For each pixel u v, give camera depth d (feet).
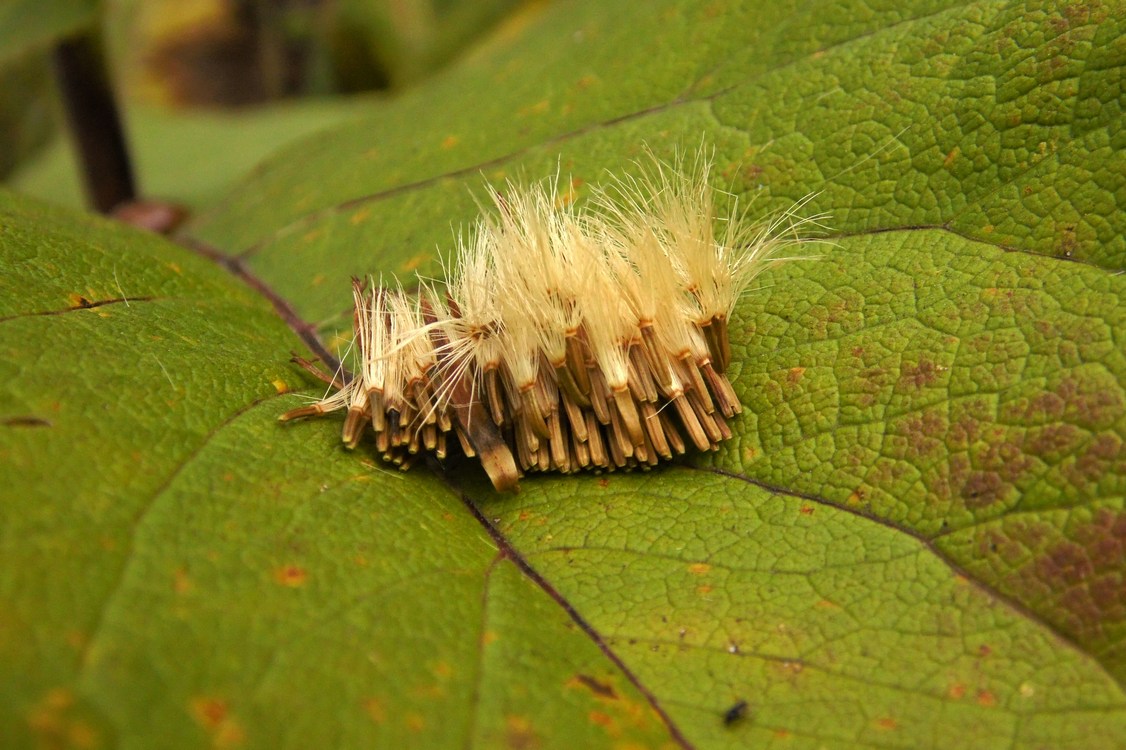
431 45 1.28
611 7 0.73
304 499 0.52
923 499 0.52
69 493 0.49
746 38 0.64
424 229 0.65
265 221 0.71
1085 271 0.53
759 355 0.56
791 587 0.51
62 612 0.46
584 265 0.55
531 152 0.66
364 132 0.77
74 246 0.59
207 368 0.55
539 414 0.55
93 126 0.87
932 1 0.60
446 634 0.49
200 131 1.16
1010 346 0.53
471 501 0.55
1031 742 0.48
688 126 0.63
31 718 0.45
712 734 0.48
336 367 0.61
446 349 0.56
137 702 0.45
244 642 0.47
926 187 0.57
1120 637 0.49
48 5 0.80
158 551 0.48
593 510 0.54
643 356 0.55
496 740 0.47
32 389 0.51
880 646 0.50
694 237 0.56
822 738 0.48
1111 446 0.50
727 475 0.55
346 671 0.47
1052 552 0.50
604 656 0.50
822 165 0.60
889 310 0.55
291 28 1.34
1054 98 0.55
